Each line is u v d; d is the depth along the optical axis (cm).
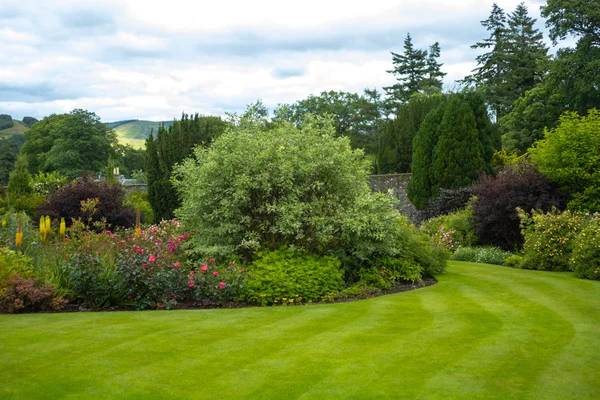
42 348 535
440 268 1095
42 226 1082
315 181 999
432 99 2800
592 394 416
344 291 888
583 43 2658
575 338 566
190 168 1067
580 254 1012
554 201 1373
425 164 2095
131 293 783
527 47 4019
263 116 1115
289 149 1004
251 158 978
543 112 2991
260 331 612
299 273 854
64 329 617
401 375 459
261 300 802
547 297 801
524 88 3912
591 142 1397
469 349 532
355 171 1075
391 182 2497
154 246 932
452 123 1981
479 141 1989
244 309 755
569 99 2750
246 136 1013
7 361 493
